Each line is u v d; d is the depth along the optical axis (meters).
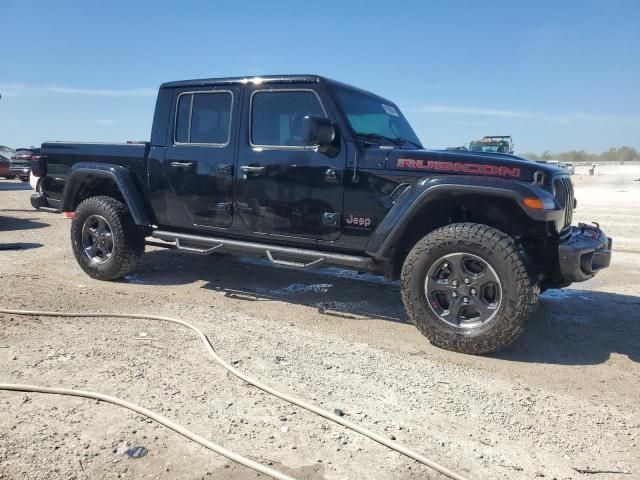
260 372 3.49
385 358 3.86
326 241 4.62
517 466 2.54
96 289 5.50
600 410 3.16
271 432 2.74
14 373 3.29
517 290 3.73
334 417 2.88
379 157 4.31
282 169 4.72
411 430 2.83
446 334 4.01
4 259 6.85
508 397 3.29
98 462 2.42
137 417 2.84
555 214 3.86
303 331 4.41
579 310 5.32
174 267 6.71
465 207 4.30
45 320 4.38
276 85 4.79
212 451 2.55
